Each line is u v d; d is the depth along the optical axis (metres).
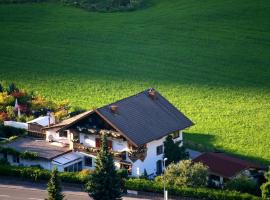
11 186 167.25
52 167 173.62
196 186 163.25
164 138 176.38
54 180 143.25
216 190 161.25
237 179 165.00
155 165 175.25
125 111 174.75
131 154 170.62
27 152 174.88
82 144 176.12
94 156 174.50
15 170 169.62
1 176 171.00
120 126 171.00
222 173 168.38
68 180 166.50
